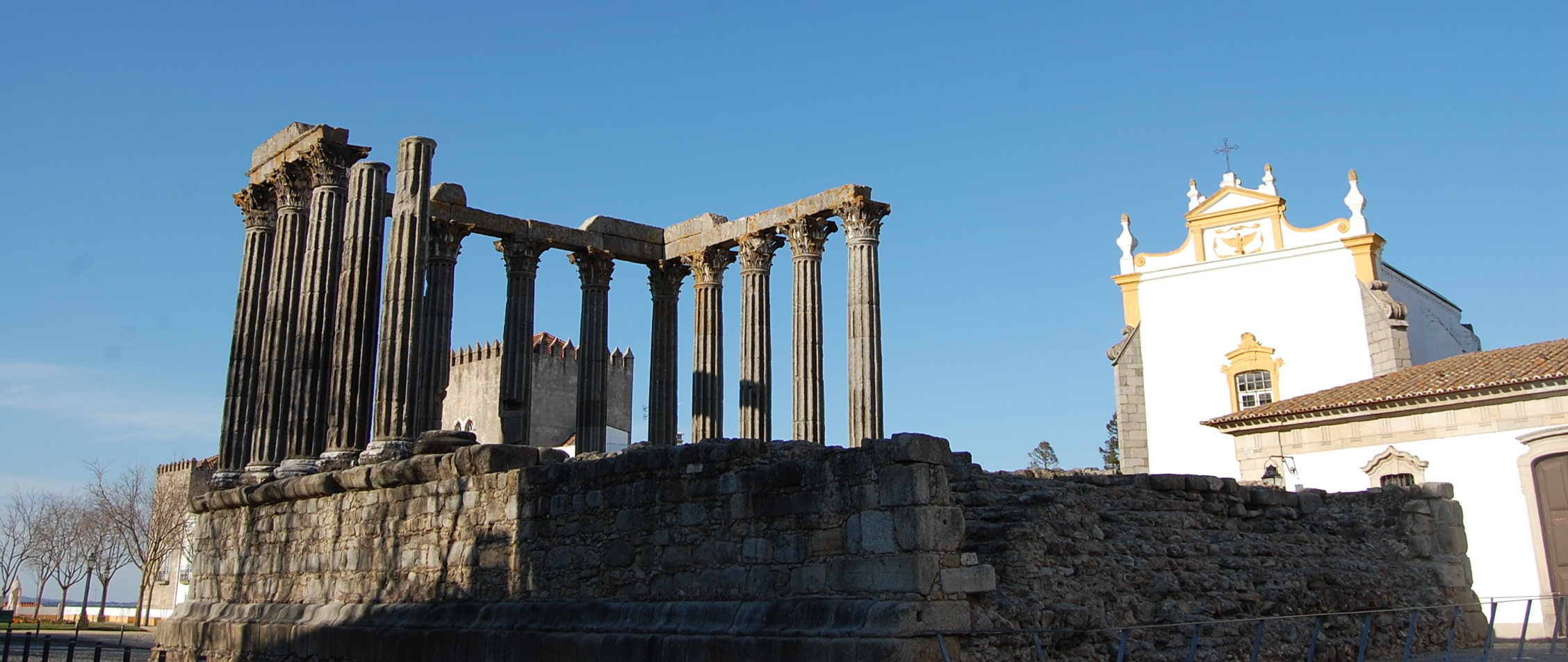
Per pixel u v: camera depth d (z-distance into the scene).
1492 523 32.88
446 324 33.81
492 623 19.67
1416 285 49.91
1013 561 15.46
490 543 20.75
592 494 19.00
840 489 15.11
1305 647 18.92
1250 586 18.91
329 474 24.50
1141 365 49.28
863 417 31.73
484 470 21.03
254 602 27.00
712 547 16.84
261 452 27.88
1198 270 48.81
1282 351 46.31
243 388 29.98
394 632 21.36
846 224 33.34
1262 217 47.91
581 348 37.34
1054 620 15.30
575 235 37.12
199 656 27.48
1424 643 22.23
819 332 34.06
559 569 19.33
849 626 14.24
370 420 26.14
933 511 14.24
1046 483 17.39
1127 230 50.88
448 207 34.44
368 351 26.19
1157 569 17.42
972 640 14.20
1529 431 32.56
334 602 24.05
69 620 90.31
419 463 22.20
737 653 15.45
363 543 23.70
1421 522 23.94
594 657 17.48
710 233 37.44
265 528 27.30
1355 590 21.08
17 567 97.50
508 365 35.28
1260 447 38.78
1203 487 19.12
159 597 90.50
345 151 28.14
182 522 84.19
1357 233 45.41
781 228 35.16
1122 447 48.38
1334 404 36.59
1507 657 21.52
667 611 17.02
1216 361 47.75
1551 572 31.61
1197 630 14.81
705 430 36.62
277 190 29.36
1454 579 23.81
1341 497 22.98
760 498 16.23
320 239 27.50
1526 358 34.50
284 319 28.48
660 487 17.86
